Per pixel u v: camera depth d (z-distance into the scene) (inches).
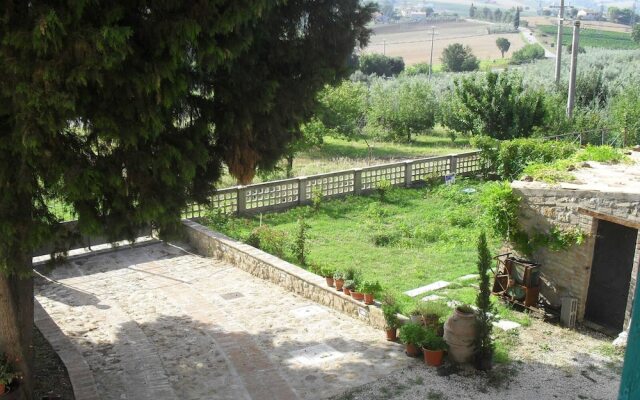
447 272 572.4
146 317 490.9
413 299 501.0
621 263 442.6
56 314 496.1
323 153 1222.3
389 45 4087.1
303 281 523.2
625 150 620.4
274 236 634.8
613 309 451.5
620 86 1402.6
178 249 660.7
